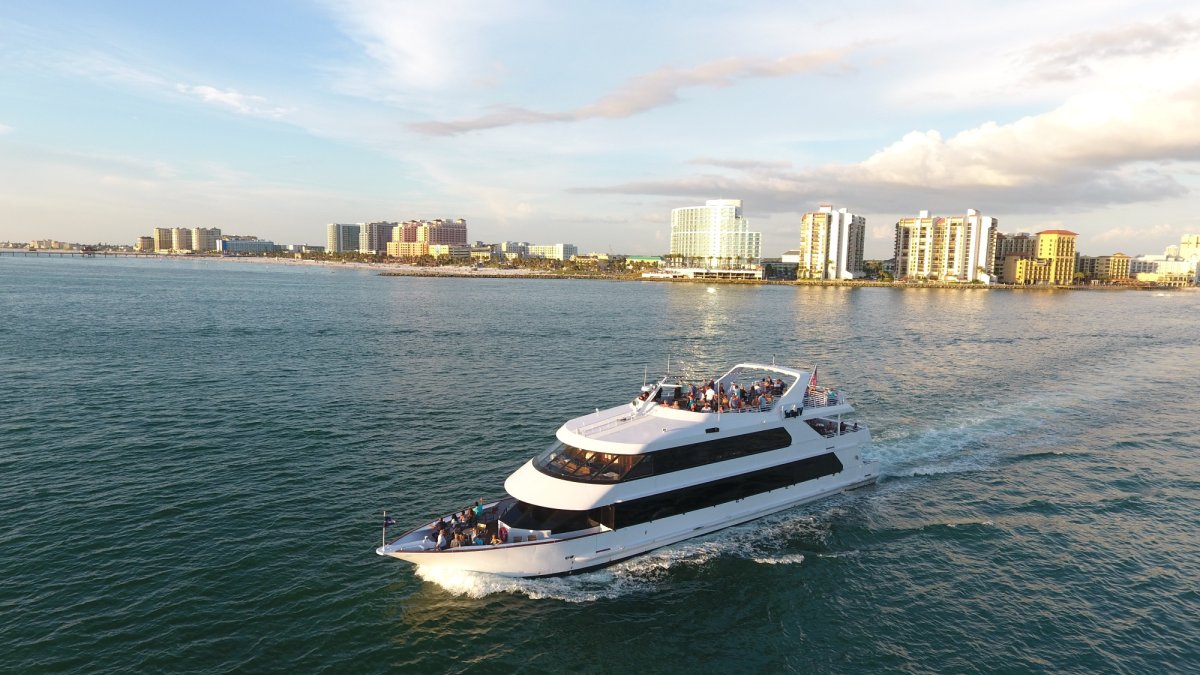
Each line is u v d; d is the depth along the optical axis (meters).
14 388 51.28
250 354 70.50
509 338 90.94
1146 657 21.22
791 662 20.95
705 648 21.48
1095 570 26.31
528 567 24.44
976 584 25.30
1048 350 87.62
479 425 44.69
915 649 21.62
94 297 137.88
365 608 22.78
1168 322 136.38
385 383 57.31
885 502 32.25
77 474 33.66
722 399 30.44
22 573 24.14
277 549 26.47
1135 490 34.16
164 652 20.19
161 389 52.38
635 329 106.94
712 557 26.67
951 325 123.12
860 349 87.56
